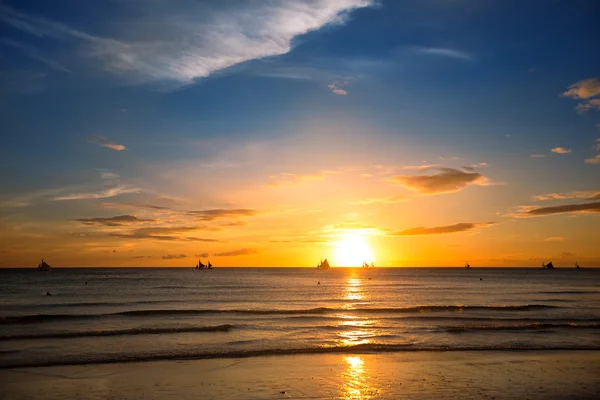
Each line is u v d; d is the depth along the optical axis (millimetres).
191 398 13906
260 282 100500
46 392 14461
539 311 38281
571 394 14523
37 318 31422
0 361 18484
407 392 14641
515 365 18453
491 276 169000
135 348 21281
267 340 23750
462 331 26688
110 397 14000
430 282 109375
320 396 14180
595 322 30375
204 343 22719
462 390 14867
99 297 52750
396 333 26141
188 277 130375
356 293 64188
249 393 14438
